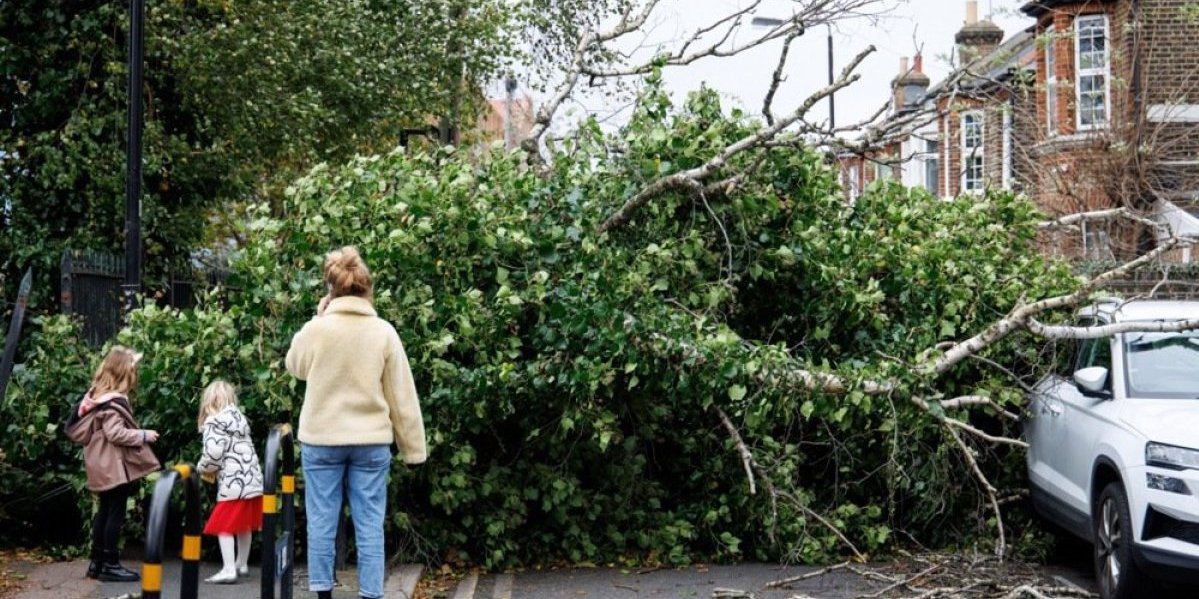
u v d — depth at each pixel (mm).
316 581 6809
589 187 10086
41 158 16422
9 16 16391
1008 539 9969
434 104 22312
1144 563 7375
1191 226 20766
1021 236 11859
